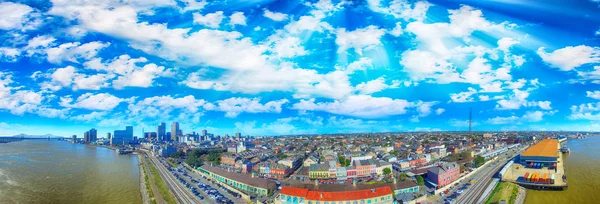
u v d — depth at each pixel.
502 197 190.62
